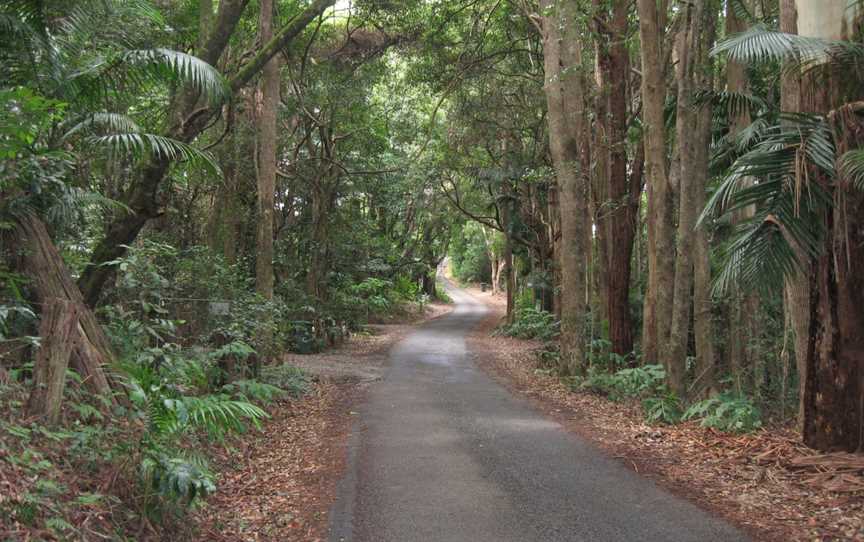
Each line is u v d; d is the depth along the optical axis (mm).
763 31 6945
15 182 5742
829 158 6152
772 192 6422
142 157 6961
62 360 4750
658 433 8398
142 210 7777
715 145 11984
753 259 6508
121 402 5590
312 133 24188
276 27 18250
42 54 6469
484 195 32031
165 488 4246
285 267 23375
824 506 5418
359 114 22375
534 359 19109
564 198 13828
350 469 6730
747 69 10953
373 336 28078
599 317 16891
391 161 26625
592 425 9102
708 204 6906
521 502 5594
